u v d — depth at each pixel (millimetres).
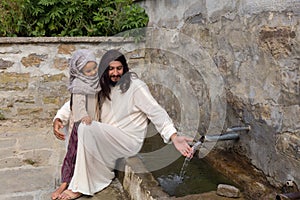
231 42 2412
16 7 4129
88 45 4031
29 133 3611
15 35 4102
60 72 4059
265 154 2121
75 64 2281
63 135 2549
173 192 1998
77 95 2293
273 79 2016
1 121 3982
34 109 4078
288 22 1867
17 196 2258
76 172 2229
